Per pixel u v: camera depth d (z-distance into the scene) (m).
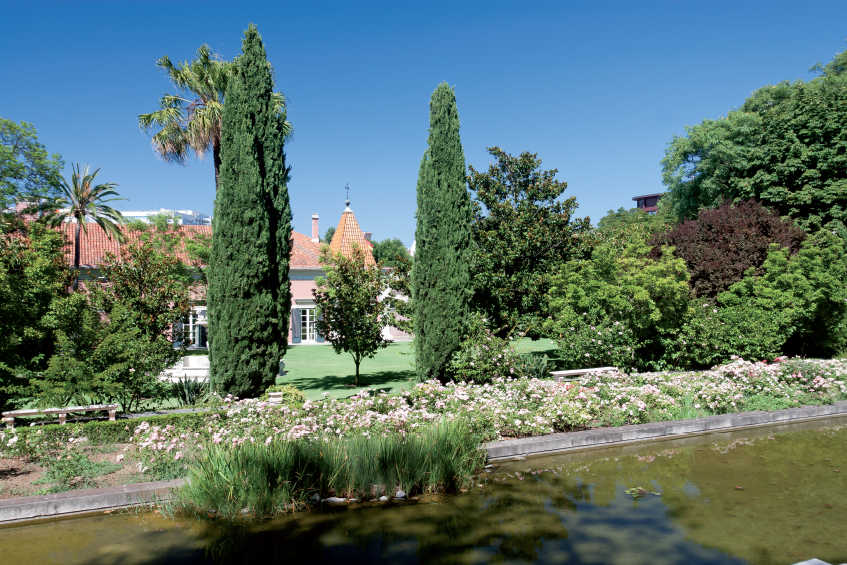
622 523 4.46
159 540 4.20
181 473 5.37
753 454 6.54
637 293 11.28
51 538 4.23
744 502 4.92
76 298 8.68
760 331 12.77
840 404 8.72
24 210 21.22
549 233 13.52
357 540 4.20
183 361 16.16
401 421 6.24
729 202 19.27
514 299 13.44
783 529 4.29
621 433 6.96
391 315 13.18
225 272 9.25
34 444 6.05
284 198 10.46
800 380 9.68
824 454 6.53
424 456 5.35
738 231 16.34
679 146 26.47
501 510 4.79
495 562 3.77
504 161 14.12
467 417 6.52
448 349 10.14
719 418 7.69
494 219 13.80
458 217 10.42
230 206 9.34
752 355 12.78
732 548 3.95
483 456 5.96
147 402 10.08
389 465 5.17
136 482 5.12
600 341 10.87
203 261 18.27
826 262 15.00
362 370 15.99
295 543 4.15
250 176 9.43
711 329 12.55
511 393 7.61
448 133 10.51
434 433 5.73
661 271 11.88
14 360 7.90
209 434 6.27
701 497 5.06
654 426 7.18
